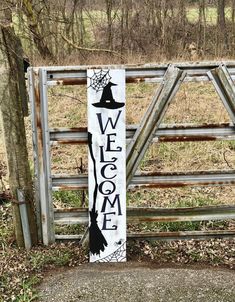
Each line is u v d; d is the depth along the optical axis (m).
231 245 4.10
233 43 19.39
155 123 3.73
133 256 3.96
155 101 3.69
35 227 4.04
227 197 5.16
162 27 19.44
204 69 3.63
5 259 3.89
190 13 22.48
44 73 3.62
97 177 3.78
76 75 3.64
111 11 20.22
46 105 3.70
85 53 13.62
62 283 3.59
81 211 3.97
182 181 3.88
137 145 3.78
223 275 3.64
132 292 3.44
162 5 19.58
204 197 5.14
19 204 3.89
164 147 6.62
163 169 6.04
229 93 3.65
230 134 3.76
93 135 3.71
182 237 4.06
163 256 3.95
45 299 3.42
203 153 6.52
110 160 3.76
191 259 3.90
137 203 5.01
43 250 4.00
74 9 15.19
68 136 3.78
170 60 17.39
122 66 3.61
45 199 3.91
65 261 3.86
